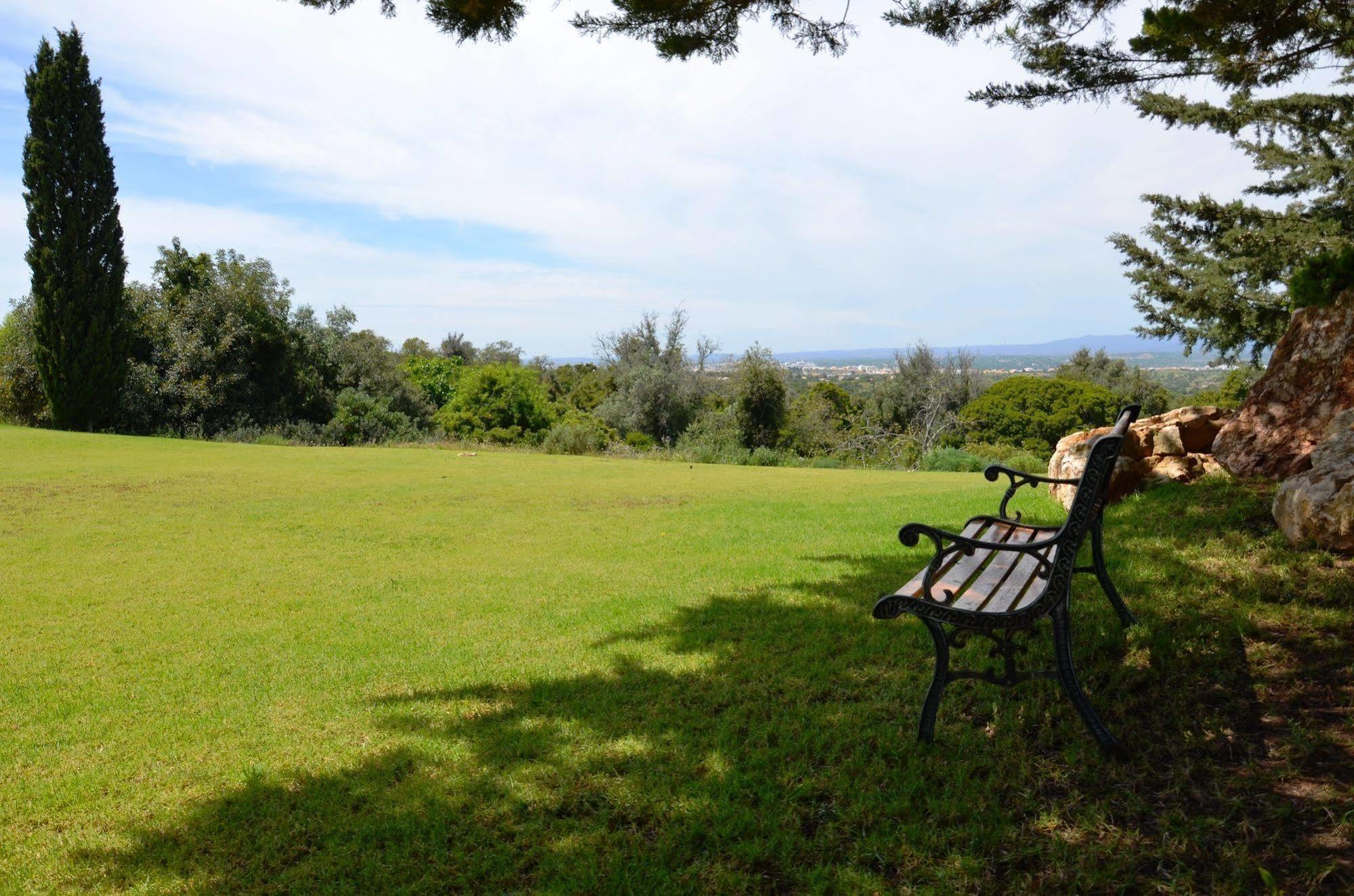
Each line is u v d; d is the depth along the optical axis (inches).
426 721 136.6
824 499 408.8
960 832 93.7
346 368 1339.8
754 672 149.9
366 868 94.6
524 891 89.2
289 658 174.6
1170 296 641.0
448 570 258.8
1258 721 112.9
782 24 217.6
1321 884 78.8
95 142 941.8
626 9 205.2
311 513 376.2
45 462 581.6
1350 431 182.5
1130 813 94.9
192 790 116.3
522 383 1355.8
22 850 101.6
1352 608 143.9
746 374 1310.3
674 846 95.2
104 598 228.2
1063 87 253.9
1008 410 1663.4
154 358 1071.6
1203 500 221.6
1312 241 560.7
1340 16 240.2
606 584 233.5
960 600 113.5
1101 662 136.0
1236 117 550.3
